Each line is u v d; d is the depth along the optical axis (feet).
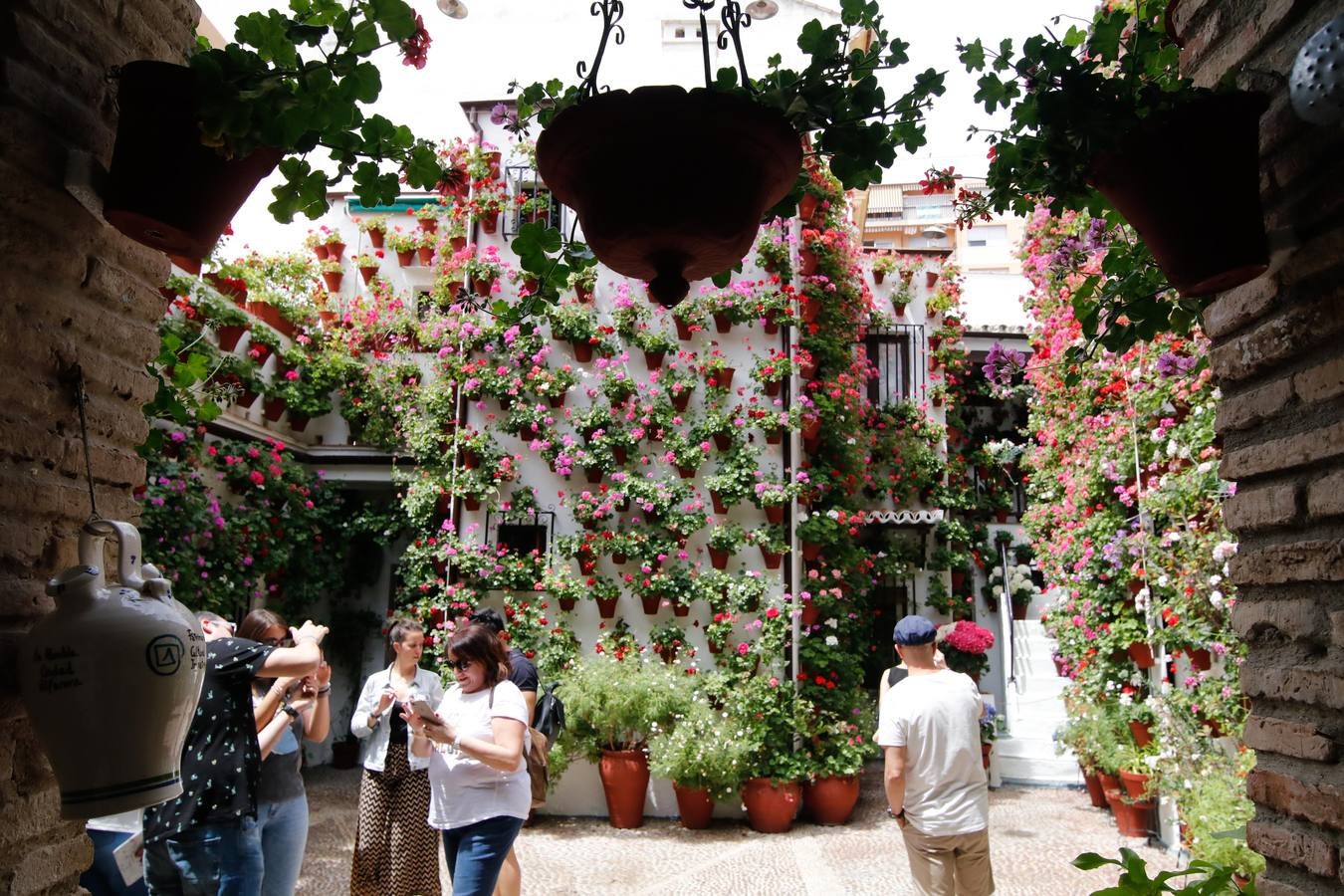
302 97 5.34
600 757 25.68
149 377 6.71
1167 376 20.52
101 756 4.72
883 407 35.24
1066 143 5.96
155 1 6.50
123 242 6.31
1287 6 5.88
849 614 28.84
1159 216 5.62
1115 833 23.95
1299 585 5.95
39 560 5.63
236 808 10.48
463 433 28.35
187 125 5.13
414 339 33.04
